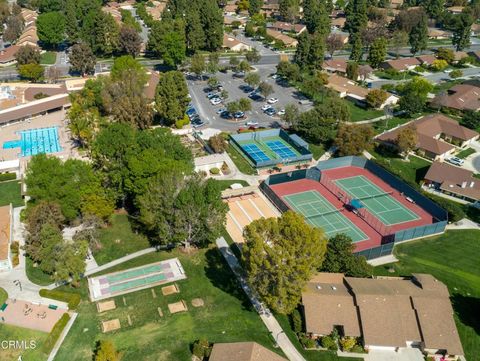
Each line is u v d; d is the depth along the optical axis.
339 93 163.38
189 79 174.12
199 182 83.81
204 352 62.66
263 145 127.00
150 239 87.50
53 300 72.00
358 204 99.44
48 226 75.44
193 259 82.50
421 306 68.12
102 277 77.25
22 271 77.75
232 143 126.50
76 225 89.81
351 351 65.38
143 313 70.31
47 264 73.38
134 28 198.50
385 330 65.62
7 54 189.12
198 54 176.75
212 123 138.12
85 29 193.25
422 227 91.50
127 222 92.50
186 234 80.81
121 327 67.62
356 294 68.88
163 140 96.31
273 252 63.81
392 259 85.75
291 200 103.62
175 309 71.31
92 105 129.25
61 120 138.88
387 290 71.06
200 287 76.06
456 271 83.56
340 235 79.12
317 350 65.50
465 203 105.81
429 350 65.56
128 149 90.06
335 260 76.62
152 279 77.38
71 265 72.00
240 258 83.38
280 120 142.38
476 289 79.44
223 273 79.56
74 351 63.47
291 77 169.38
